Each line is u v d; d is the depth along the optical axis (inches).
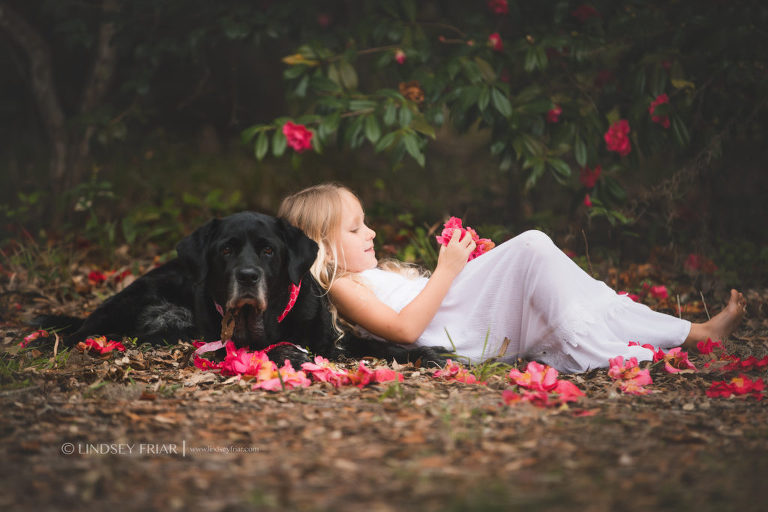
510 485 105.3
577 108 282.2
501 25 294.0
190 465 113.6
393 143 267.3
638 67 271.9
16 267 290.7
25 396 148.6
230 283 170.1
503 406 142.0
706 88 286.7
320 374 160.9
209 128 514.6
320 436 126.5
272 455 117.8
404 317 181.0
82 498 101.5
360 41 299.4
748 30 264.4
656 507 98.3
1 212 360.8
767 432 127.1
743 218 315.9
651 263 297.9
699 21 264.8
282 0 309.0
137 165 427.5
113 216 366.6
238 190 431.8
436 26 301.1
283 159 492.4
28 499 101.0
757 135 312.8
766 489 103.7
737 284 268.4
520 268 185.6
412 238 302.4
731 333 197.3
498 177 434.9
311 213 190.5
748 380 151.9
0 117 533.3
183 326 205.0
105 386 155.9
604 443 122.4
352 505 99.1
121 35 315.3
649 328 183.9
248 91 512.4
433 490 103.6
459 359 187.0
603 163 316.8
